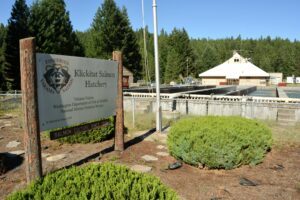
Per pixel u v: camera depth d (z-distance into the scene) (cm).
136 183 309
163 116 1293
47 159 694
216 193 505
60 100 589
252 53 12775
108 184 295
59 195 272
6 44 3888
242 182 554
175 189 517
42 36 4169
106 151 767
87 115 677
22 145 830
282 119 1235
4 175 586
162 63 9119
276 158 719
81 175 318
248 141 621
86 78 670
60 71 586
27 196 272
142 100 1538
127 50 5959
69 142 845
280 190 522
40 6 4328
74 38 4969
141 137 943
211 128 637
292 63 10144
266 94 3691
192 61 9356
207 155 612
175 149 664
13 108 1677
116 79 773
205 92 2286
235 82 6819
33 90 493
